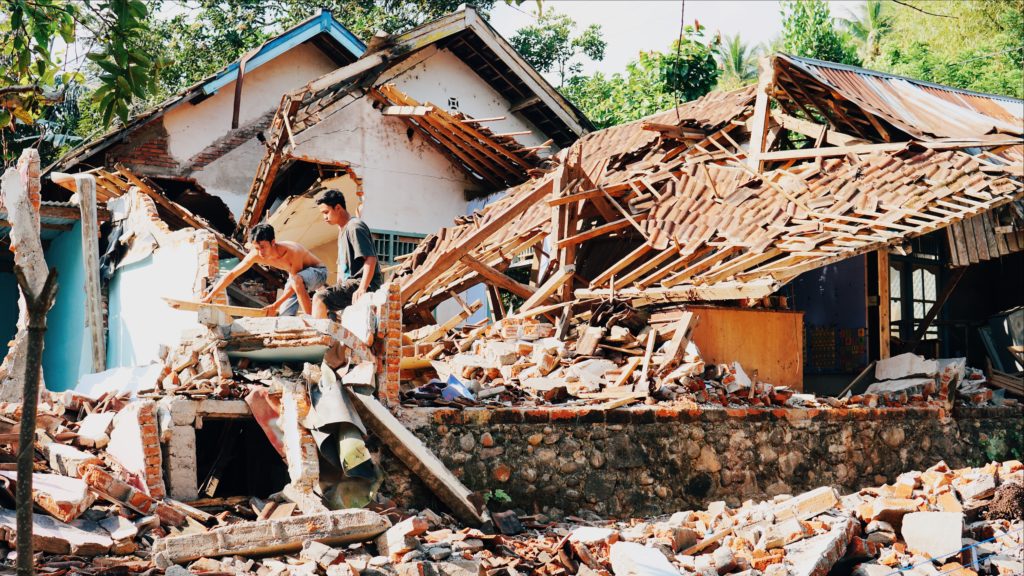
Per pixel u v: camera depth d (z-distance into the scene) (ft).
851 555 24.58
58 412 24.84
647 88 73.92
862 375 40.81
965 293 49.06
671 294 37.09
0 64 19.12
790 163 43.47
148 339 36.60
